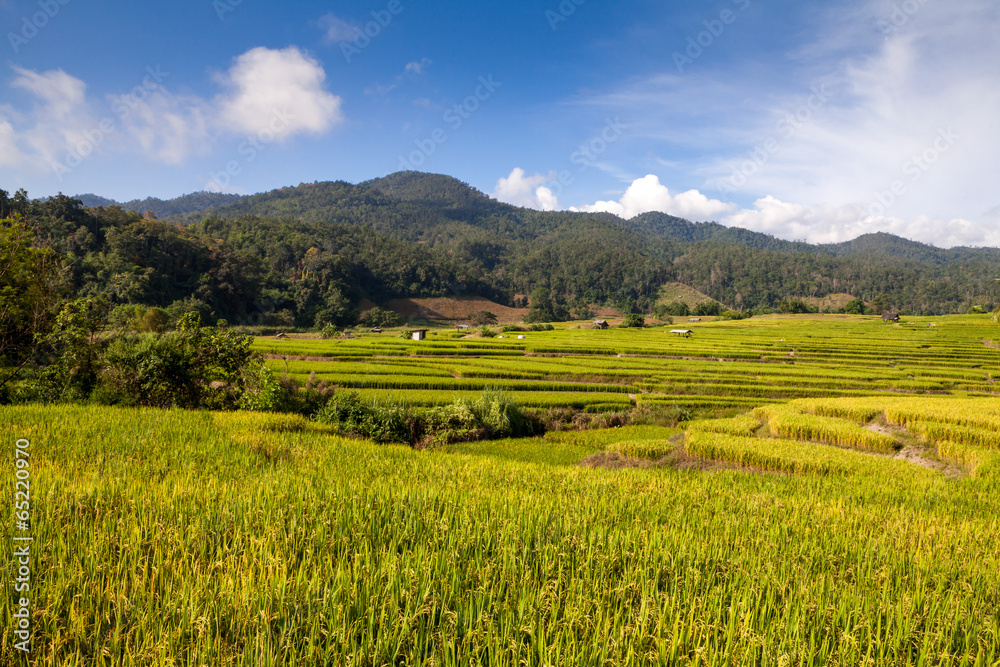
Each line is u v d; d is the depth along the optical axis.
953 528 9.47
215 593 4.46
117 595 4.30
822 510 10.23
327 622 4.14
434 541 5.96
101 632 4.04
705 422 25.06
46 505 6.11
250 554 5.31
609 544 6.43
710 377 44.50
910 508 11.69
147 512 6.30
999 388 44.94
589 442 26.91
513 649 3.97
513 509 7.54
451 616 4.38
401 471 11.39
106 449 10.80
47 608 3.96
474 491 9.27
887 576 6.04
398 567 5.14
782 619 4.85
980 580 6.47
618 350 61.47
